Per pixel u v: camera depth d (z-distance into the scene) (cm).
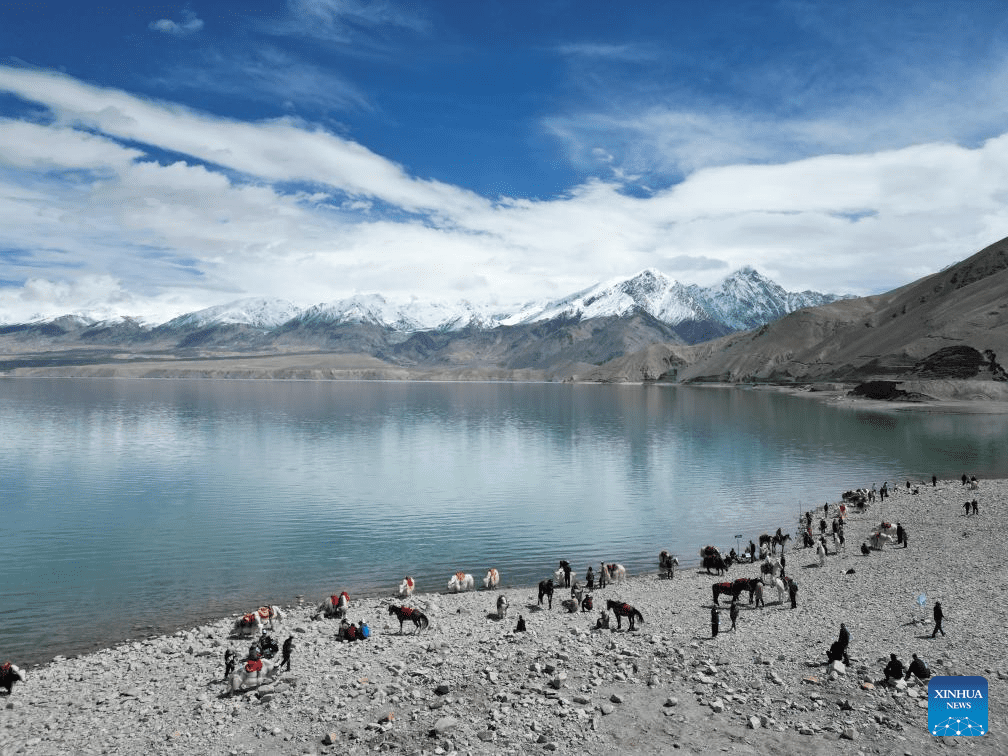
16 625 3381
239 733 2020
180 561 4622
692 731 1942
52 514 6053
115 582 4134
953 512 5428
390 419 16000
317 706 2173
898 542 4600
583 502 6612
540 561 4688
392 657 2630
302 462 9162
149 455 9738
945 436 11469
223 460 9306
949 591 3297
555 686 2264
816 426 13512
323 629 3128
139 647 2973
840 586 3603
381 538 5278
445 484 7588
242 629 3058
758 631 2828
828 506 6131
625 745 1866
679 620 3098
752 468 8512
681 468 8606
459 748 1866
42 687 2509
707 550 4431
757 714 2038
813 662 2405
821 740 1873
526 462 9219
